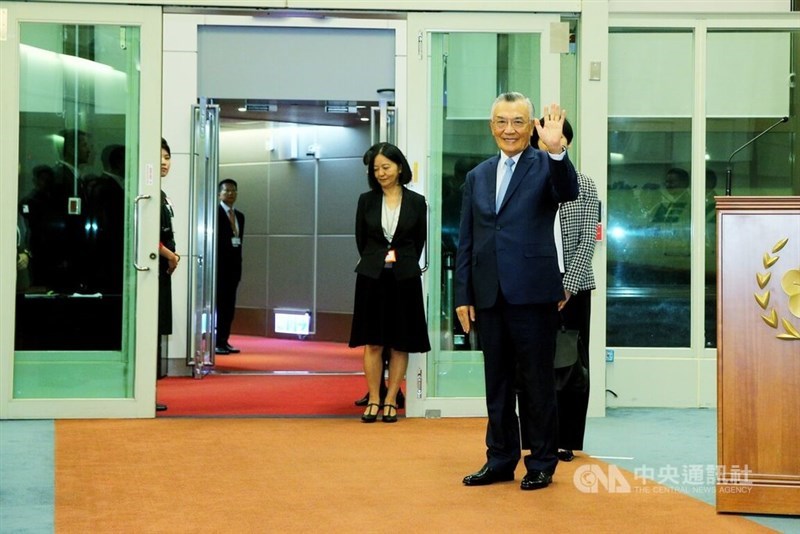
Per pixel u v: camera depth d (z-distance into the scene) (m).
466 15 7.93
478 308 5.16
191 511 4.59
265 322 14.75
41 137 7.71
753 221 4.64
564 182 4.83
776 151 8.54
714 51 8.51
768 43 8.52
